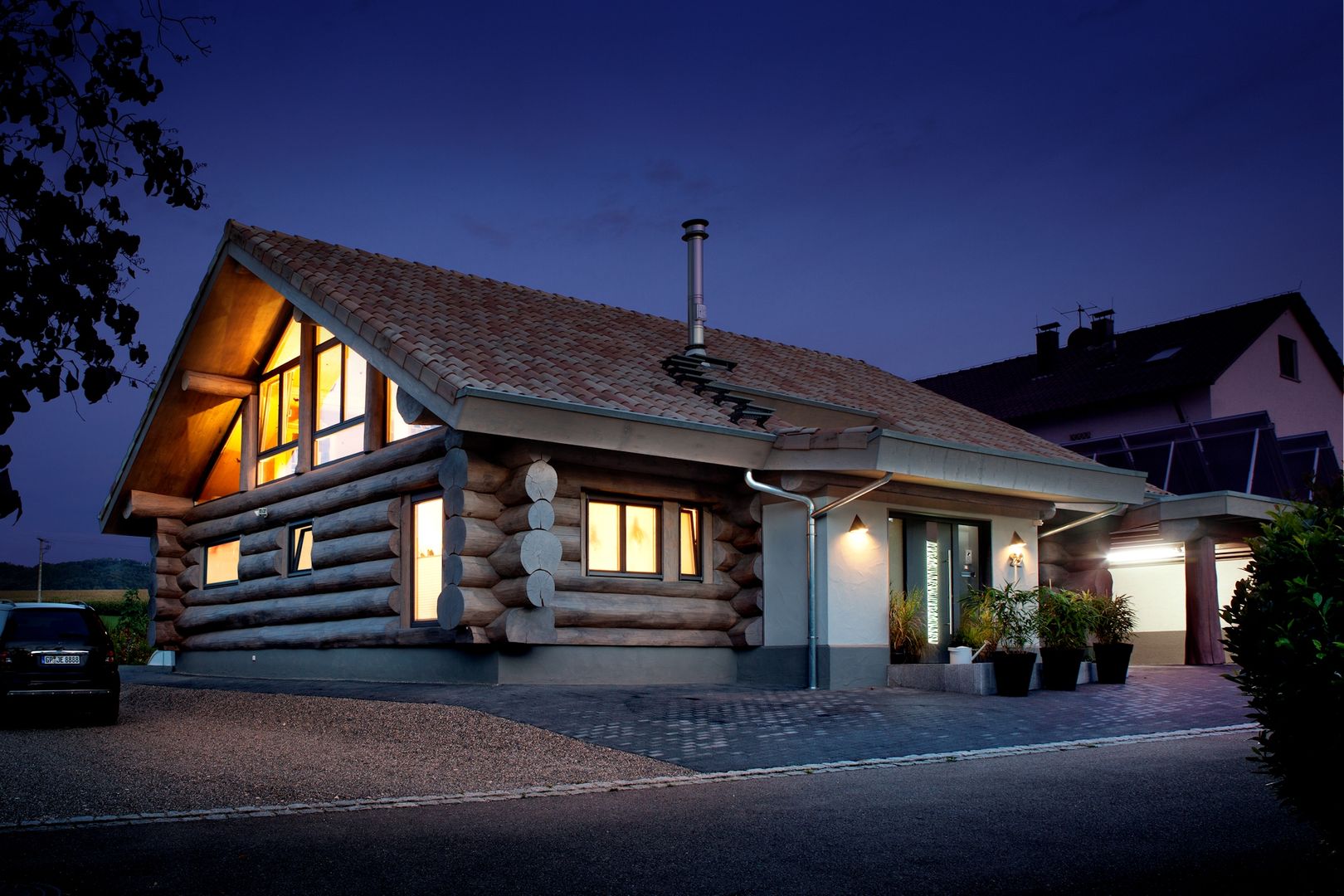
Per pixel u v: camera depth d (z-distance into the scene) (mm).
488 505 13109
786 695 12969
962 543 16484
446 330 14219
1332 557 4918
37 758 9195
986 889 5297
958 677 13938
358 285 15148
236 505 18438
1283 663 4957
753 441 14086
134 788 7914
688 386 15500
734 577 15258
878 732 10531
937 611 15930
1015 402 32531
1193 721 11672
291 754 9461
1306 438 26922
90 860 5824
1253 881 5383
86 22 4965
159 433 18922
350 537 15367
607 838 6348
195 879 5461
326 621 15812
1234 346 28609
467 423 11953
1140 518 19312
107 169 5043
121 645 24000
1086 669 15562
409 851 6047
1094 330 33125
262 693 13547
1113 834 6391
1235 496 18109
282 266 15344
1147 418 29250
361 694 12742
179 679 16875
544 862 5793
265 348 18219
